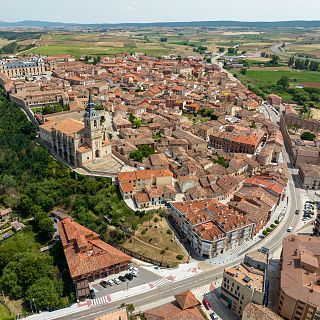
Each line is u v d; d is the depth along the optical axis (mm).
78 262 176500
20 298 172250
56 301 163750
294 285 153250
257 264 169875
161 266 192375
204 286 177625
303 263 161250
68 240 191875
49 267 185125
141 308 163125
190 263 193250
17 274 176250
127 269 188250
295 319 152000
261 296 151625
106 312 161250
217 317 159500
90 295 170000
